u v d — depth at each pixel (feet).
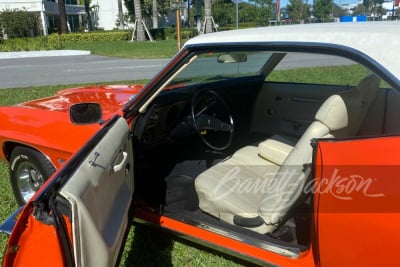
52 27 121.08
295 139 9.96
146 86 7.98
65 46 78.64
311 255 6.20
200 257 8.91
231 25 128.67
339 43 5.82
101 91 11.73
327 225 5.51
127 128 7.55
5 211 11.11
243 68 11.19
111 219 6.20
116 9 153.99
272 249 6.65
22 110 10.33
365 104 7.61
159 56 55.72
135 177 8.59
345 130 6.82
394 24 6.41
